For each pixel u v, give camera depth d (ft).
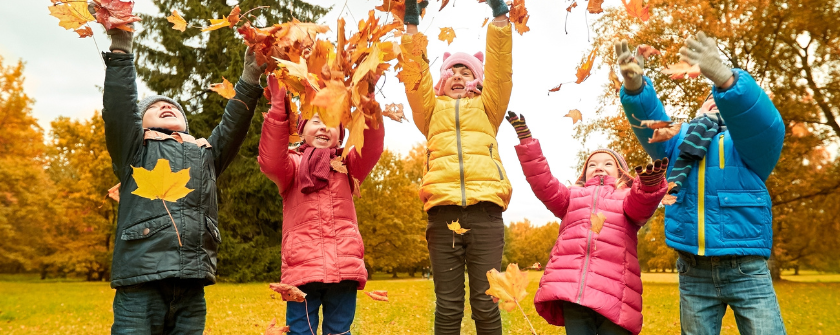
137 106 7.55
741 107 6.70
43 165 63.31
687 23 44.09
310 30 5.14
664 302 33.91
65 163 72.33
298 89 4.78
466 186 8.85
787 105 44.91
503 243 9.14
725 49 46.16
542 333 17.17
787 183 47.93
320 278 7.68
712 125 7.83
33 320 23.34
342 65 4.50
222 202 59.62
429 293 39.73
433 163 9.23
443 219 8.90
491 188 8.89
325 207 8.13
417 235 85.71
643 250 81.97
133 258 7.01
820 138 45.57
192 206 7.50
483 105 9.64
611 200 8.57
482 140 9.24
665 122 5.32
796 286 50.57
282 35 5.14
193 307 7.60
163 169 4.05
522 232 132.57
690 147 7.58
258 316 23.36
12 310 27.53
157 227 7.13
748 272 7.16
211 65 58.34
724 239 7.23
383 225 81.71
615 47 6.44
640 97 7.64
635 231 8.46
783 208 49.29
